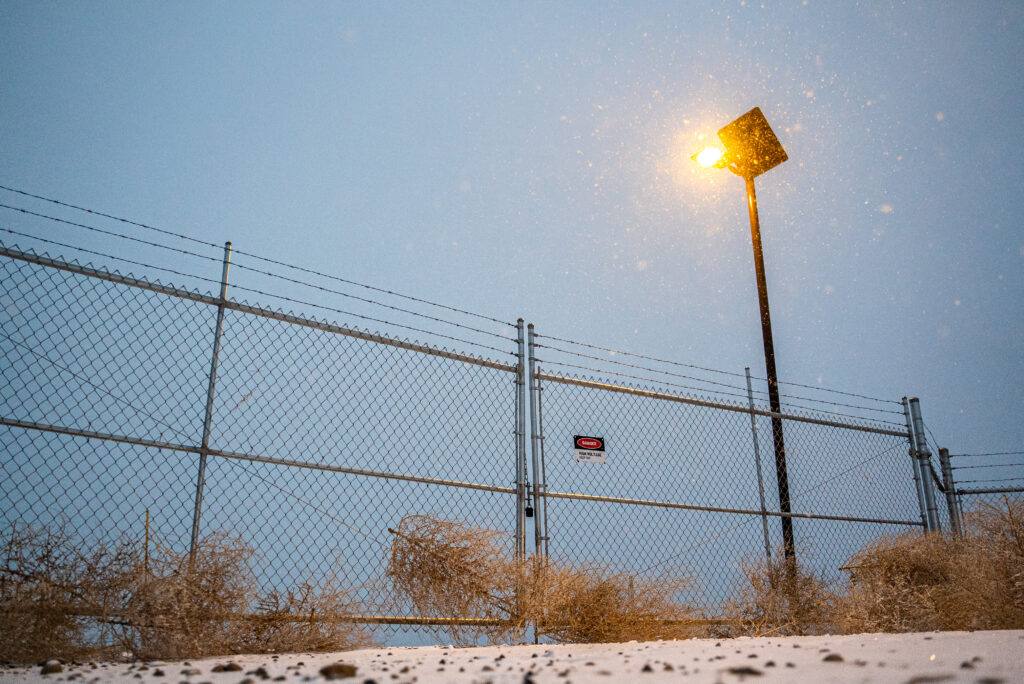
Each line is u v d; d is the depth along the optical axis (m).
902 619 4.73
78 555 3.38
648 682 1.89
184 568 3.54
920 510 7.52
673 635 4.64
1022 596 4.36
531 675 2.16
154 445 4.01
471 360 5.48
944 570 5.04
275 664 2.96
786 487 6.69
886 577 5.23
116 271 4.20
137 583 3.41
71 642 3.31
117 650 3.37
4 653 3.09
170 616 3.39
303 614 3.83
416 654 3.47
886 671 1.90
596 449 5.85
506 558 4.84
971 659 2.04
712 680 1.87
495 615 4.67
